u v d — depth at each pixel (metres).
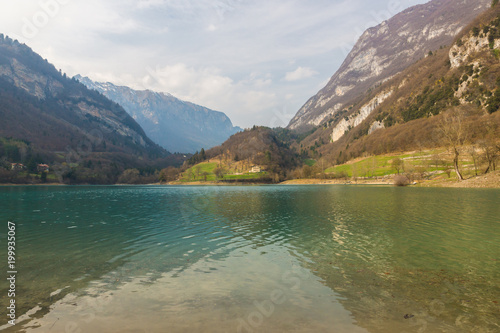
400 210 39.44
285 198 67.88
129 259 17.66
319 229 26.80
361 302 11.32
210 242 22.05
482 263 16.12
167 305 11.19
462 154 118.69
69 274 14.98
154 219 34.44
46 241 22.72
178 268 15.83
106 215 38.69
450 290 12.42
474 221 29.50
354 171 174.25
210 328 9.41
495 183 78.12
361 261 16.77
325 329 9.33
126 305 11.23
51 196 82.50
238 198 70.31
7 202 61.03
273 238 23.23
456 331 9.14
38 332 9.27
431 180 110.56
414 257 17.41
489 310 10.53
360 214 36.53
